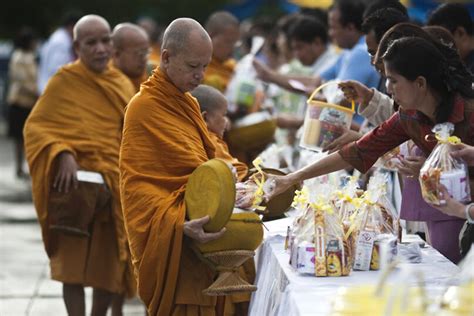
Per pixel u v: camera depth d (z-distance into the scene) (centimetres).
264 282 584
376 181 542
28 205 1523
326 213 508
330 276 500
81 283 758
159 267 549
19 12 2897
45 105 782
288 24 1141
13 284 994
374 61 573
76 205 752
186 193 546
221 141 685
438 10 709
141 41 842
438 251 581
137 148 556
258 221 552
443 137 471
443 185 467
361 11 832
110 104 789
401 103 511
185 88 563
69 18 1464
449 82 505
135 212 554
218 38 962
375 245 517
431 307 411
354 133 649
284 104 1074
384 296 421
